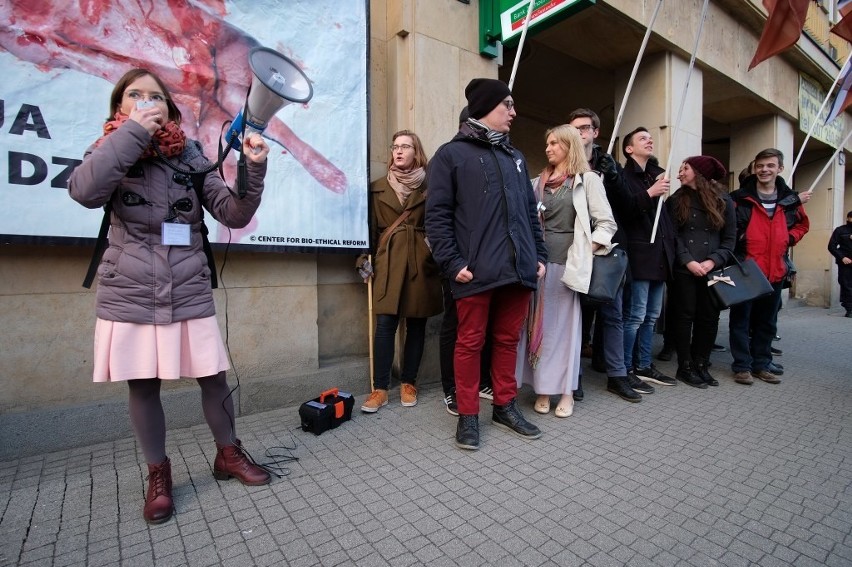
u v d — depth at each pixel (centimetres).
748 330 397
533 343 304
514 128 820
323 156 327
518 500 205
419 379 383
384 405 326
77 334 256
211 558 165
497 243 247
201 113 281
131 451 246
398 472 229
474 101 264
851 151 1061
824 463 243
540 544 175
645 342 396
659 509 199
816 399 349
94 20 246
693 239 379
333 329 364
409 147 330
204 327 196
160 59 267
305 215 321
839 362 476
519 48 311
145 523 185
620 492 212
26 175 230
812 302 1038
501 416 284
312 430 275
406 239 321
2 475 220
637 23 505
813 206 1037
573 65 679
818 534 183
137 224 179
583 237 291
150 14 262
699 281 386
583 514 195
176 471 227
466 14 405
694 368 391
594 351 432
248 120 181
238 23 292
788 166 831
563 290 307
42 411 242
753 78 706
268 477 217
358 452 251
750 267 369
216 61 285
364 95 346
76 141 243
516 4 380
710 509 199
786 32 440
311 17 320
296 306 328
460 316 261
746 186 424
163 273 182
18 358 242
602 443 266
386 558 167
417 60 373
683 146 589
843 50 999
